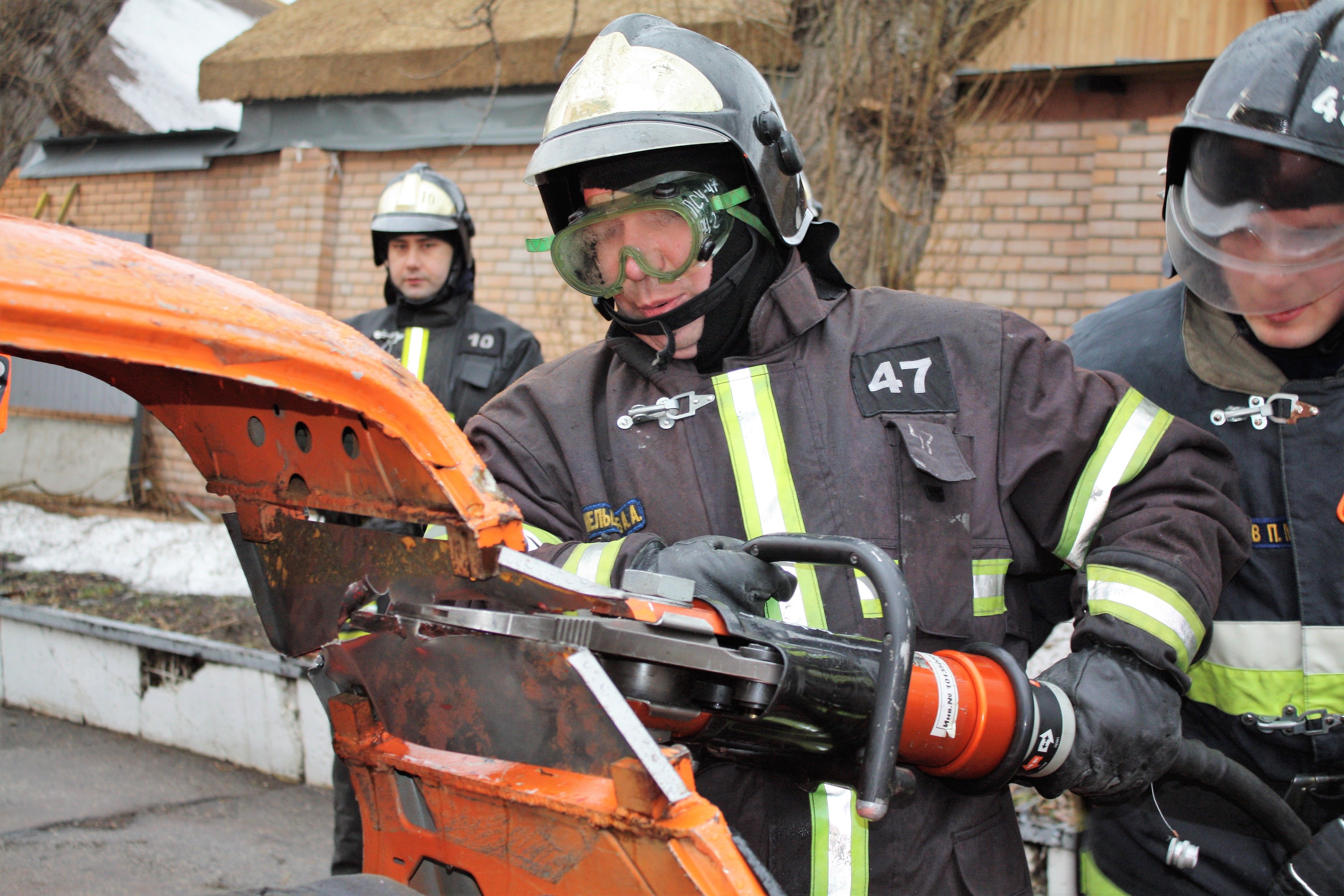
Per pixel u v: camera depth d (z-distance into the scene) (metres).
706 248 1.31
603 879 0.79
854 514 1.33
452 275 3.57
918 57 3.05
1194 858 1.53
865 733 1.04
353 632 1.02
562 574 0.86
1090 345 1.82
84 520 6.76
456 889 0.94
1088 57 4.65
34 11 3.79
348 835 2.69
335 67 6.30
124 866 3.07
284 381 0.74
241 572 5.53
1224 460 1.43
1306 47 1.37
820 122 3.14
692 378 1.42
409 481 0.84
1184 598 1.25
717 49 1.40
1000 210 5.16
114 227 7.53
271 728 3.84
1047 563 1.44
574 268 1.37
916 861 1.28
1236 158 1.40
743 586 1.07
